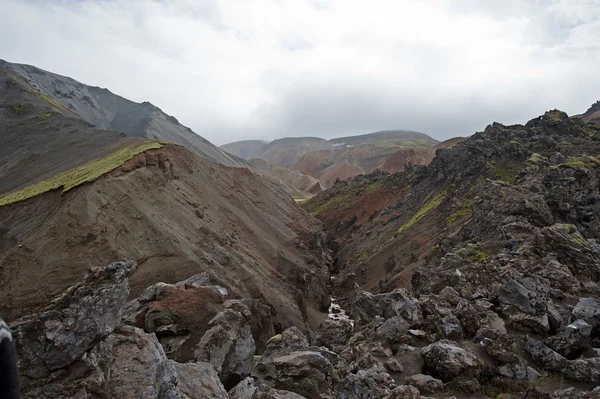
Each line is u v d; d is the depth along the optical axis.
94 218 33.25
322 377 14.55
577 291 19.73
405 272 43.88
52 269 29.73
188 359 14.34
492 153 59.06
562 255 22.53
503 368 14.98
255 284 39.31
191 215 44.03
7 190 60.47
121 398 7.45
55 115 98.75
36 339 7.08
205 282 21.83
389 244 59.47
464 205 51.78
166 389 8.51
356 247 71.94
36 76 195.75
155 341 9.45
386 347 17.30
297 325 38.12
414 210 66.31
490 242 30.83
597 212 31.44
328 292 55.34
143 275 33.19
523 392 13.80
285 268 49.75
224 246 43.38
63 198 36.53
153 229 37.25
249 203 61.59
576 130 58.91
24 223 36.75
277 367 15.04
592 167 37.00
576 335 15.77
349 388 13.50
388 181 95.38
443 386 14.12
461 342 16.98
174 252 36.31
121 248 33.66
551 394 13.00
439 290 23.67
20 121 98.06
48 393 6.84
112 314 8.15
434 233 51.31
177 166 51.97
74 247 31.27
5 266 30.67
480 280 22.80
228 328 15.82
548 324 17.55
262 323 31.48
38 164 68.56
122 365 8.20
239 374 15.05
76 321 7.51
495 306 20.19
